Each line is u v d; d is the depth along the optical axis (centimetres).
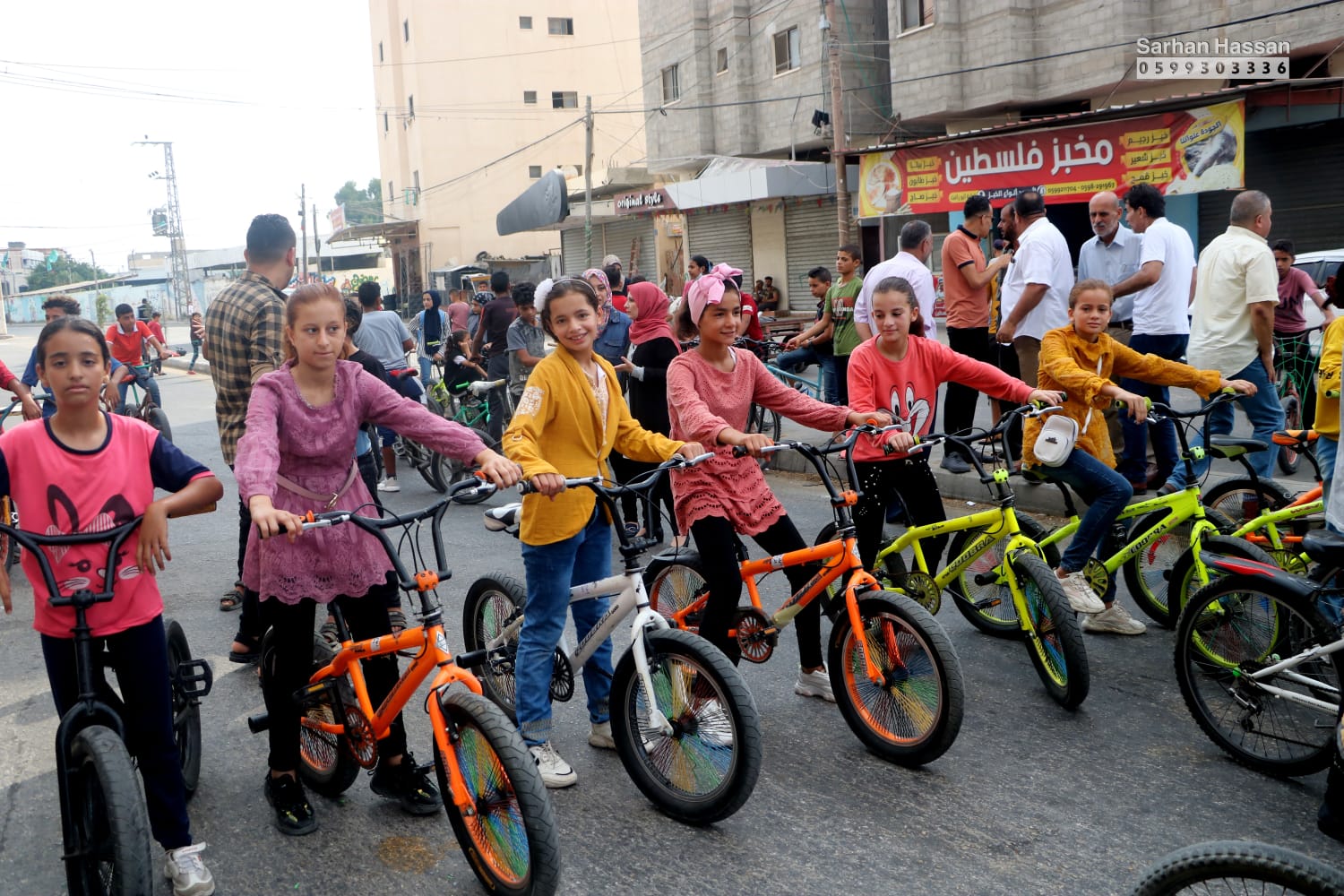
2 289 8831
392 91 4512
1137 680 486
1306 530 502
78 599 303
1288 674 379
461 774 331
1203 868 242
